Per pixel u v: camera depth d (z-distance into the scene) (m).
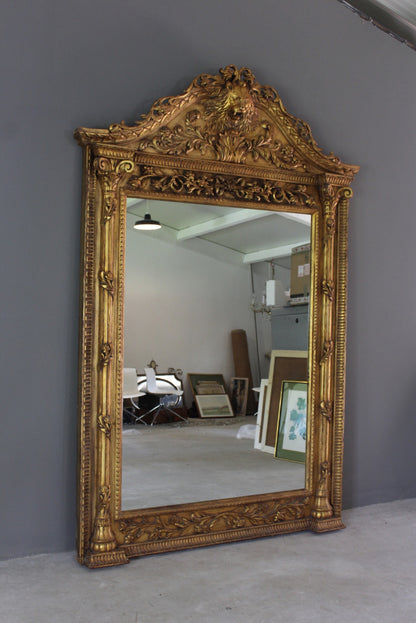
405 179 4.13
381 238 4.02
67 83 3.09
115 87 3.20
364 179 3.96
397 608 2.59
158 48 3.31
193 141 3.26
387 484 4.06
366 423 3.96
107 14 3.18
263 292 3.55
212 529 3.30
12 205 2.98
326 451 3.57
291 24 3.72
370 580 2.86
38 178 3.03
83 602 2.59
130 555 3.07
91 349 3.05
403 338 4.11
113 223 3.08
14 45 2.97
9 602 2.58
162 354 3.29
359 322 3.93
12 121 2.97
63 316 3.09
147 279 3.26
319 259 3.63
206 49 3.45
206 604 2.59
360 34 3.97
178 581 2.82
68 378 3.10
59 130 3.08
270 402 3.54
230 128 3.32
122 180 3.13
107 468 3.04
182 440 3.32
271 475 3.52
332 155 3.61
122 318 3.13
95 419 3.05
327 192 3.58
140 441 3.21
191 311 3.38
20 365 2.99
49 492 3.06
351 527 3.58
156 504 3.22
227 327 3.47
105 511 3.03
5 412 2.96
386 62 4.08
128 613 2.51
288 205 3.55
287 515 3.51
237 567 2.99
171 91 3.34
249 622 2.45
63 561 3.00
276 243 3.57
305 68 3.76
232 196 3.41
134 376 3.21
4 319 2.96
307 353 3.63
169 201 3.29
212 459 3.38
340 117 3.88
